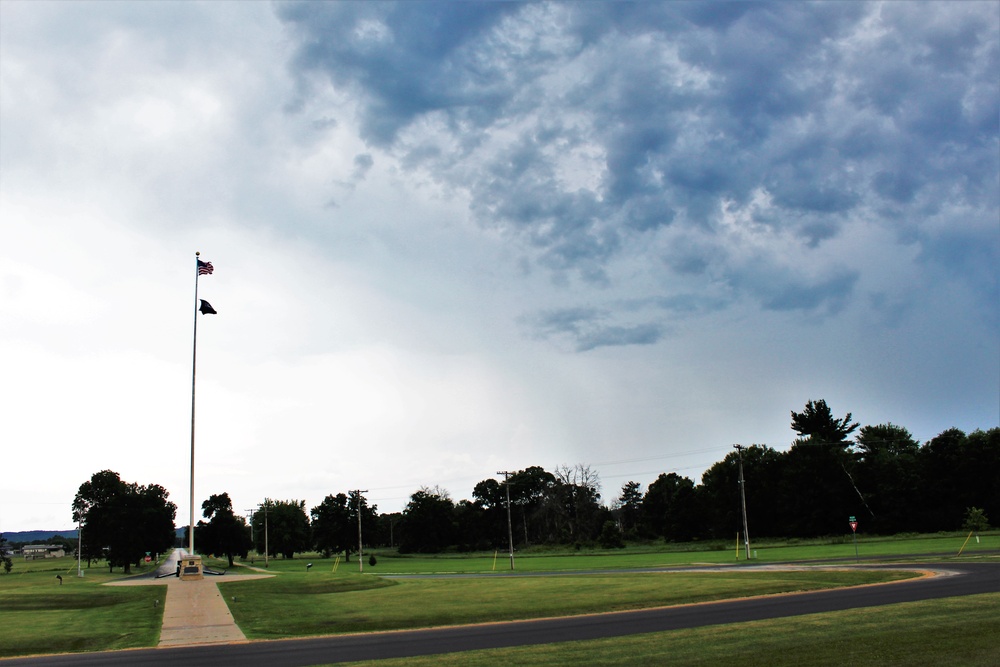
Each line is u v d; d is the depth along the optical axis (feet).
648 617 92.68
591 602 112.37
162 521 409.69
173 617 112.27
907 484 392.68
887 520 392.88
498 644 75.10
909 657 55.98
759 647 63.52
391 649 75.31
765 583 128.67
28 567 537.24
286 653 75.92
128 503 396.98
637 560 270.26
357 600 132.77
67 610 128.57
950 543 260.21
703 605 103.35
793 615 84.23
